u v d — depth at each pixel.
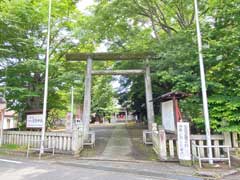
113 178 6.72
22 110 15.79
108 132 21.84
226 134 9.21
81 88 17.31
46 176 6.92
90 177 6.82
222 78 9.88
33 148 11.30
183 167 8.16
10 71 14.10
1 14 12.76
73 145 10.92
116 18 15.12
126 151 11.48
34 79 15.13
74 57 14.09
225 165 8.26
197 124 10.17
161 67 12.05
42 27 15.26
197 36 9.64
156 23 16.28
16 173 7.32
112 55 14.02
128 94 23.91
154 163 8.89
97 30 15.30
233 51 9.20
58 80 14.62
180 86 10.12
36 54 14.74
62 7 15.35
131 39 15.66
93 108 42.81
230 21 9.82
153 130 12.10
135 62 15.83
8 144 13.41
